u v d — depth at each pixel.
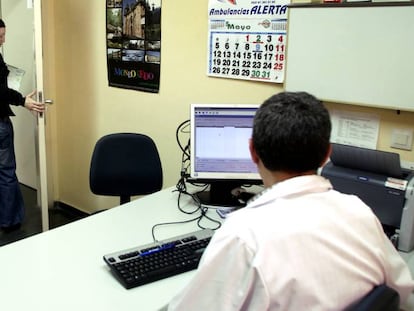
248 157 2.05
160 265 1.47
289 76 2.10
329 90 1.99
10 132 3.20
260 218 0.96
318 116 1.01
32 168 3.96
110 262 1.47
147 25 2.85
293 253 0.92
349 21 1.87
